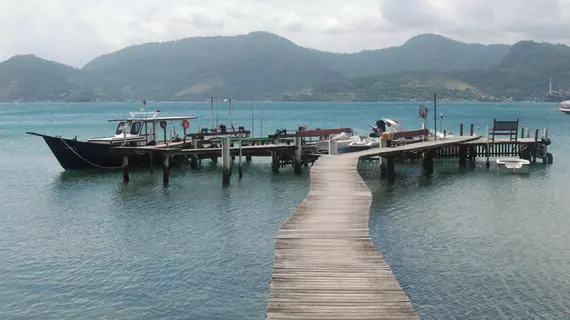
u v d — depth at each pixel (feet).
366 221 68.39
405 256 72.13
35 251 76.33
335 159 122.62
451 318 54.80
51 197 113.60
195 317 56.03
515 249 74.90
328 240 60.75
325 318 41.45
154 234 83.87
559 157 174.19
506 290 61.21
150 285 63.82
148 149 126.93
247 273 67.05
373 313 42.34
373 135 187.32
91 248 77.41
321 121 455.22
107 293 61.77
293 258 54.85
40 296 61.11
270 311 42.63
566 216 93.04
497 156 173.17
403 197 109.40
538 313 55.83
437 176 136.56
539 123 403.34
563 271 66.69
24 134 306.76
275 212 97.55
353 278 49.39
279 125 397.60
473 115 586.86
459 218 91.61
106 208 102.42
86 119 535.19
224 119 502.38
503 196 110.11
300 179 133.49
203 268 68.85
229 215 95.35
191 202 106.52
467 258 71.31
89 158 147.74
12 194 117.29
